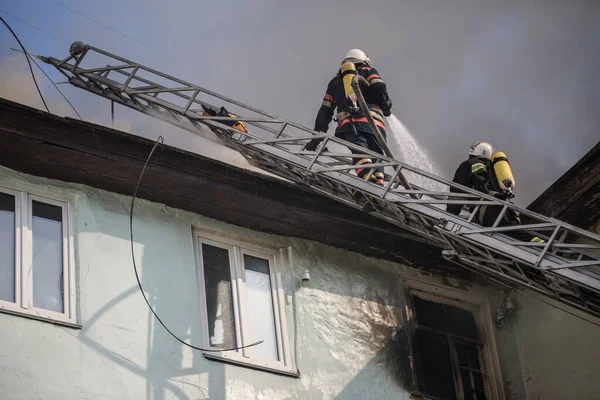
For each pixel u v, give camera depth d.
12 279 9.41
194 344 10.04
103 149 10.11
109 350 9.47
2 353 8.87
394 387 11.31
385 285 12.02
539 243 9.96
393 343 11.62
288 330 10.91
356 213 11.38
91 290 9.72
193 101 11.09
